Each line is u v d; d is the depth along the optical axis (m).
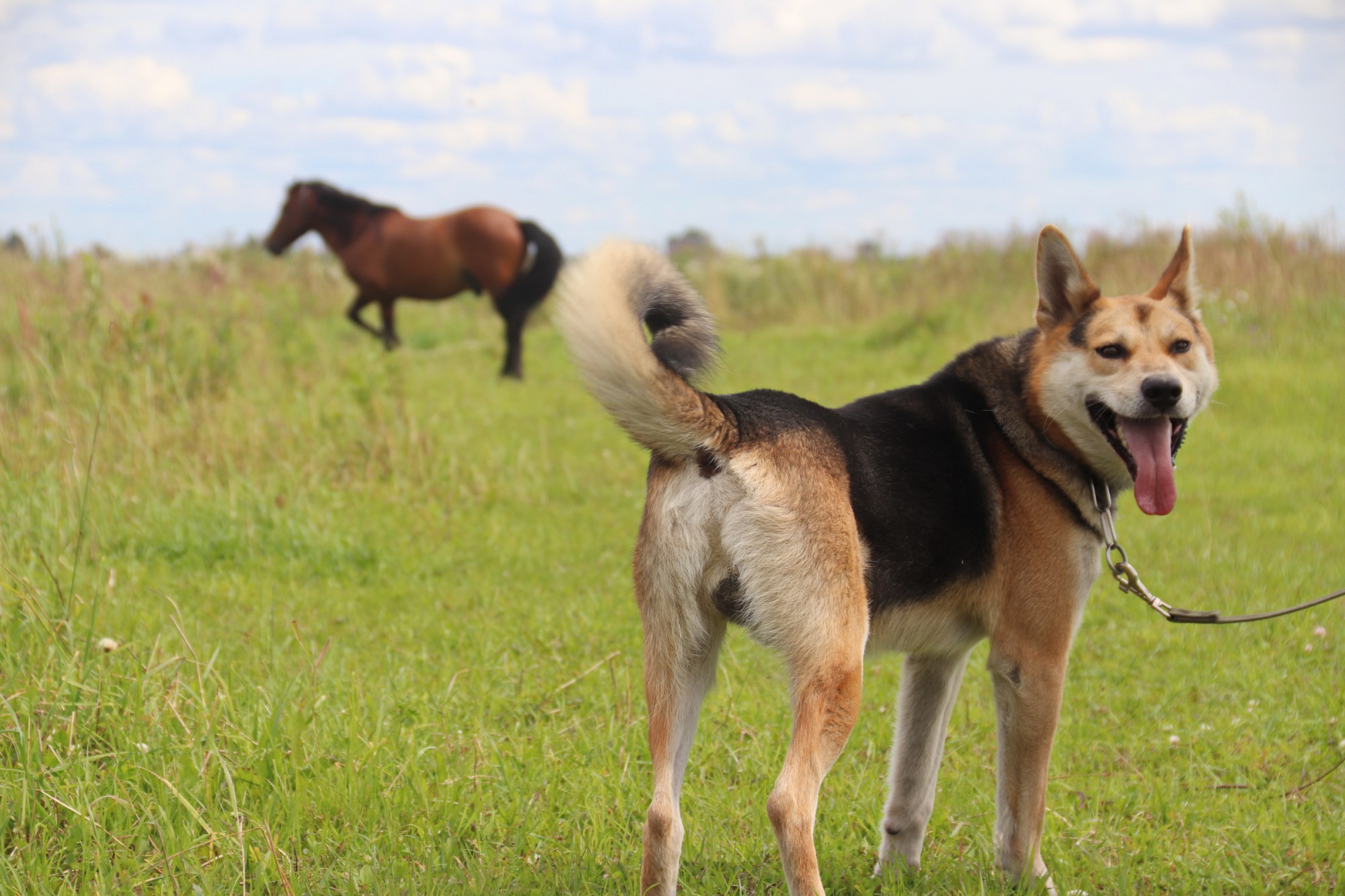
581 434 9.98
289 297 15.12
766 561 2.83
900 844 3.33
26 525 5.60
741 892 3.08
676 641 2.89
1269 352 11.18
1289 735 4.30
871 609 3.12
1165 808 3.63
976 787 3.90
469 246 13.27
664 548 2.88
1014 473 3.38
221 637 4.85
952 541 3.22
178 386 8.00
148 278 14.30
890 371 12.74
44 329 8.17
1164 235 14.65
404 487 7.64
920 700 3.38
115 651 3.83
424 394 10.86
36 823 3.01
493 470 8.21
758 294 19.64
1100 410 3.43
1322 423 9.56
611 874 3.08
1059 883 3.21
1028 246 17.84
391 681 4.32
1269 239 13.50
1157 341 3.43
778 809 2.67
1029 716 3.24
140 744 3.33
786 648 2.84
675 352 3.05
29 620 3.85
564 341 2.87
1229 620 3.58
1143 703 4.62
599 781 3.60
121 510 6.41
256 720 3.51
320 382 9.39
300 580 6.01
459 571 6.25
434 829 3.23
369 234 13.78
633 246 3.08
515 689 4.46
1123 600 5.87
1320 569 6.21
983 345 3.67
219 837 3.01
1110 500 3.45
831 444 3.06
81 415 7.25
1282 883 3.21
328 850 3.11
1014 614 3.28
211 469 7.22
